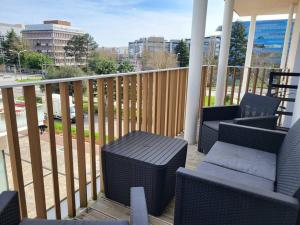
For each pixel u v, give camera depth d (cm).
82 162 186
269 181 159
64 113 164
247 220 124
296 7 527
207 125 283
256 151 205
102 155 194
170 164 182
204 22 290
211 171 169
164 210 193
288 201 111
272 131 203
